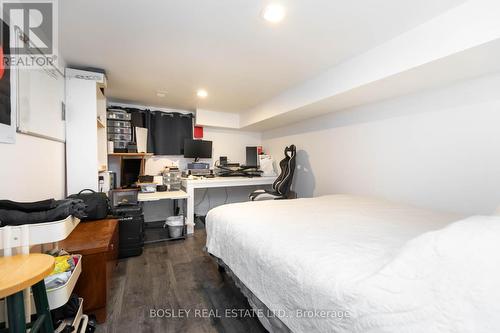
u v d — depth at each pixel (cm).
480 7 133
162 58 216
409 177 229
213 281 205
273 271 116
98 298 151
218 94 329
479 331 56
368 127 269
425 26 158
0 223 105
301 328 97
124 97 345
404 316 67
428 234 84
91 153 227
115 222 210
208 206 463
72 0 136
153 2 140
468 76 182
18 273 87
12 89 124
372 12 149
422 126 217
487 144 177
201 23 162
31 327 95
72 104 221
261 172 432
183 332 145
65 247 151
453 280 67
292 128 403
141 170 358
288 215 178
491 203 176
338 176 312
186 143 406
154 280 206
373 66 194
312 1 139
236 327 150
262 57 214
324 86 246
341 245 117
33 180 155
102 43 188
